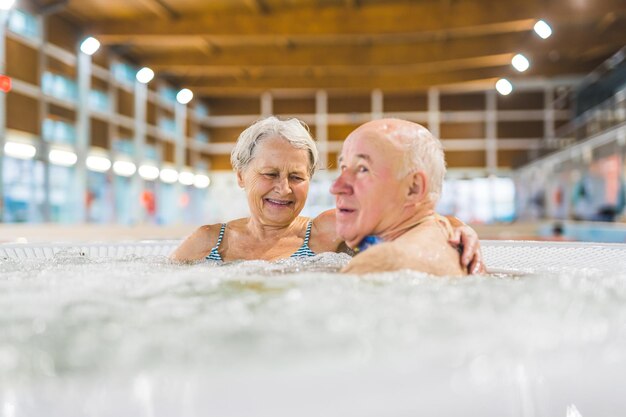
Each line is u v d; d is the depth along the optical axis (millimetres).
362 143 1213
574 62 18781
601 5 12273
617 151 12133
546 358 491
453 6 12867
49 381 435
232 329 596
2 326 660
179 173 21016
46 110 13117
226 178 23859
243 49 16656
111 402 421
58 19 13562
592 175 13820
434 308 711
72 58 14211
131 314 739
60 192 13836
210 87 20391
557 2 12461
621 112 11828
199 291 984
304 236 1855
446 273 1164
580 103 21484
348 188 1236
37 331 624
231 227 1883
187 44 16109
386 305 744
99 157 15484
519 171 22188
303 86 20000
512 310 683
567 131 15984
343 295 854
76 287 1065
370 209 1214
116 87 16516
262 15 13578
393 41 15969
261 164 1751
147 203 17672
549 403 475
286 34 13500
